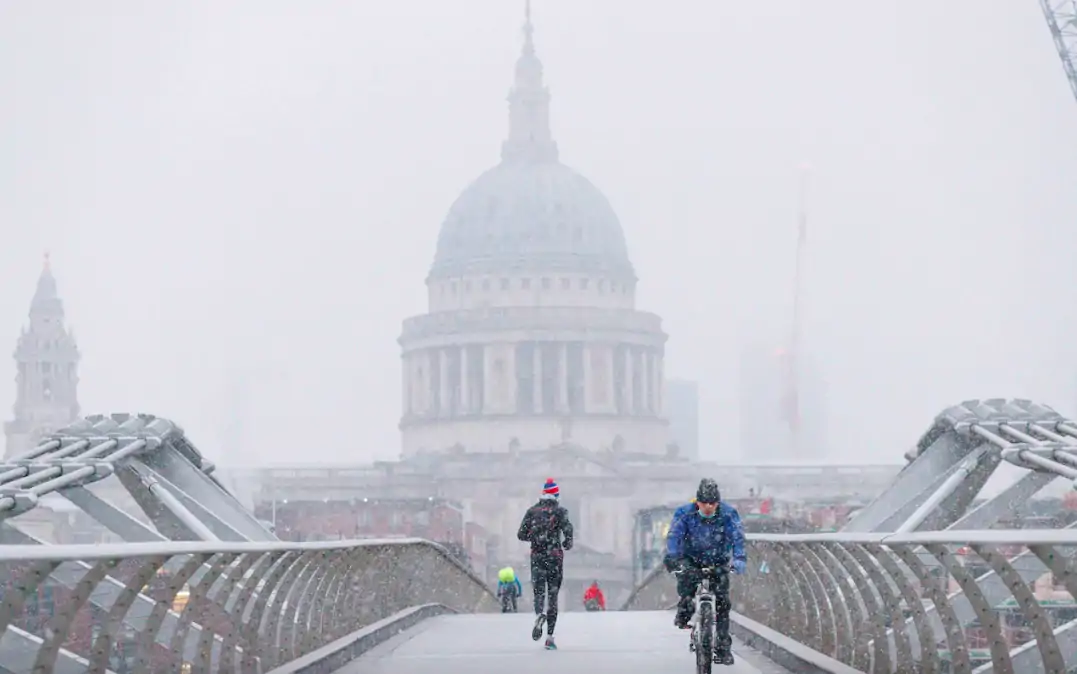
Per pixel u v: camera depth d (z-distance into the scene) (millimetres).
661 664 37844
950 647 25188
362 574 45344
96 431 40031
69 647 29062
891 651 37000
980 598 23156
